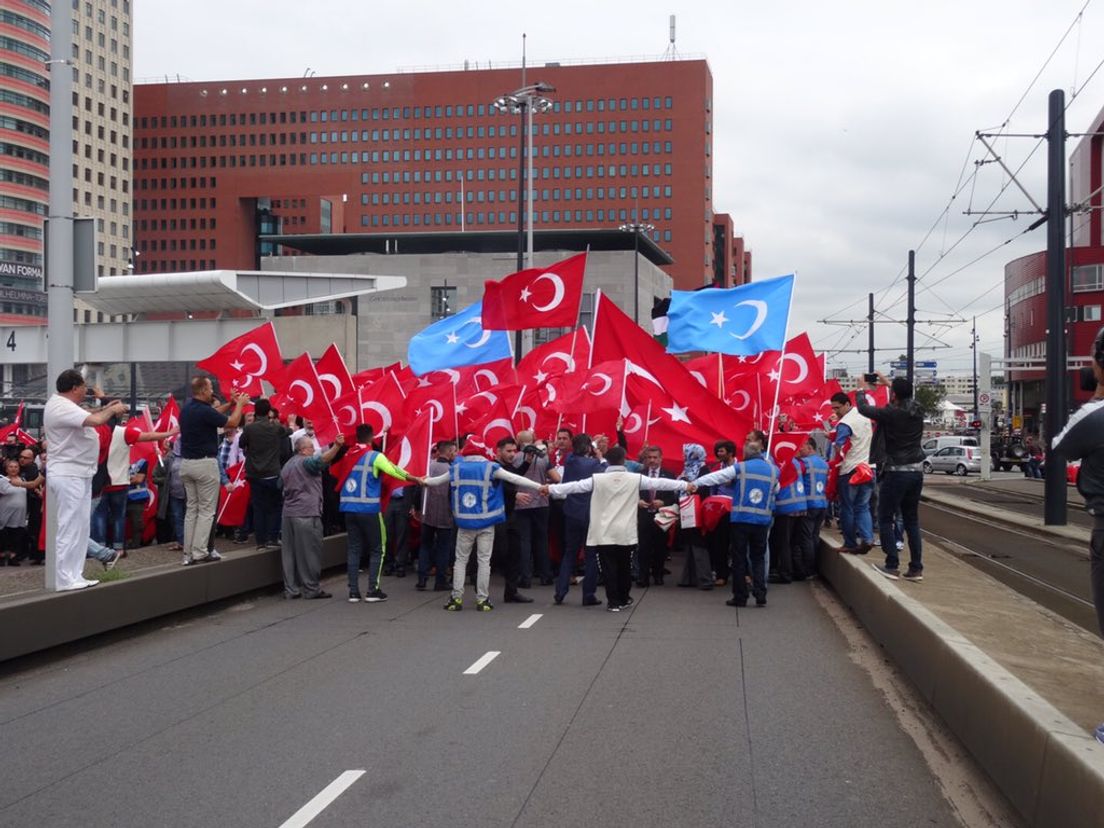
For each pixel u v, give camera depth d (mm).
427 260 64250
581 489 12000
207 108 151250
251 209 152250
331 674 8711
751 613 11898
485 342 18359
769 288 14594
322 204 150125
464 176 143875
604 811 5359
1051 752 4891
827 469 15117
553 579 15109
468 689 8094
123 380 38750
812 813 5363
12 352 33656
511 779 5879
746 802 5516
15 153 95688
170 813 5363
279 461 14148
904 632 8688
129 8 130000
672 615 11758
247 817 5289
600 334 15664
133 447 16906
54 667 9266
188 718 7340
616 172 137000
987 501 33062
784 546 14578
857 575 11586
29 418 35938
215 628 11180
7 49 94500
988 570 15469
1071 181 86812
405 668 8906
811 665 9047
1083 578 14773
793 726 7059
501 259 63844
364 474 12930
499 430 15797
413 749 6477
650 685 8234
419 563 14102
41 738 6875
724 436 14844
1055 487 22406
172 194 151875
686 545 14070
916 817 5332
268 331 16219
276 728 7016
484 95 143500
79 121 120188
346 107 147625
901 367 76688
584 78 138000
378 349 64375
